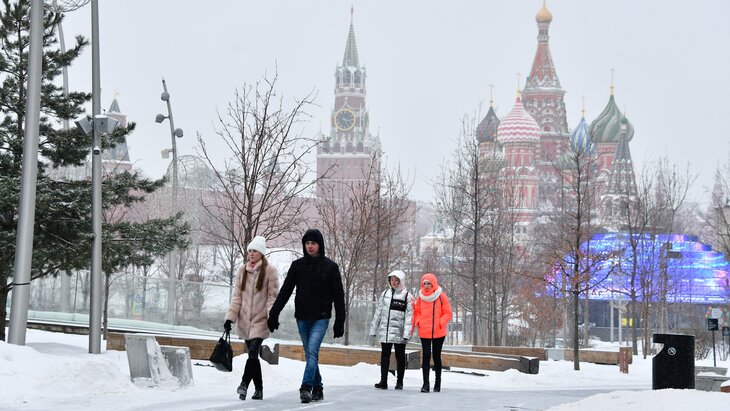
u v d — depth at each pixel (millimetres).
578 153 48594
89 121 22875
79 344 28734
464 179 63938
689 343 18281
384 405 15609
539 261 74438
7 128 25281
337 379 23969
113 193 25672
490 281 63688
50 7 25562
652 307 79000
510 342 86500
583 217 64625
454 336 120062
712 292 130875
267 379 20391
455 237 68125
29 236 20875
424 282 20281
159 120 42844
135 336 17375
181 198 50656
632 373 39906
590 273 45406
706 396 13953
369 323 47031
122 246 25812
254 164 34906
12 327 20578
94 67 23172
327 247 55438
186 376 17844
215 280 79500
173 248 26984
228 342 15156
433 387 22469
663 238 83438
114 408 13758
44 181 24578
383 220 52438
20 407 13883
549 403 17703
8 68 25422
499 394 20453
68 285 39156
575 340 39375
